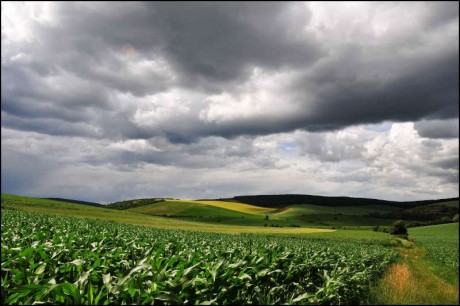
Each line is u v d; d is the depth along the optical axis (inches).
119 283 331.3
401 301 533.6
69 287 306.3
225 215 6048.2
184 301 350.6
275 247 642.8
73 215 2982.3
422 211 7042.3
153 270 387.5
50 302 318.0
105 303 317.1
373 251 1381.6
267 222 5462.6
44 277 386.9
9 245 538.6
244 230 3582.7
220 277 387.9
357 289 577.6
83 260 405.1
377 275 827.4
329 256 829.8
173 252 647.8
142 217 3981.3
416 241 2950.3
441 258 1579.7
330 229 4714.6
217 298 372.5
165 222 3659.0
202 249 693.3
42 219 1406.3
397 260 1334.9
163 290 350.3
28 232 717.3
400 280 714.8
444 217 6225.4
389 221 6530.5
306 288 548.1
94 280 358.3
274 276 504.7
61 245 485.7
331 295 474.0
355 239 2454.5
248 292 424.8
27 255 404.5
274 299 435.2
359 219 6673.2
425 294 599.8
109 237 664.4
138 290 331.0
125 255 516.7
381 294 569.6
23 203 3324.3
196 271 384.5
